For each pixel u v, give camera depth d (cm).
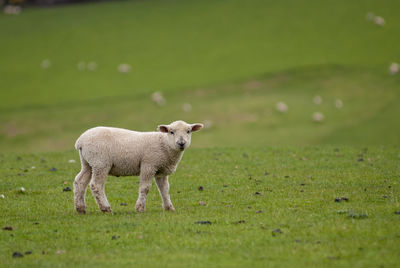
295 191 2583
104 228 1920
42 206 2398
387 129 8162
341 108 9544
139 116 9662
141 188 2189
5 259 1620
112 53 14762
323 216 2027
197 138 8362
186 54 14338
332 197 2392
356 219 1956
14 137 8838
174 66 13350
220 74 12338
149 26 17062
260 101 10156
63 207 2381
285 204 2288
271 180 2912
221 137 8362
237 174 3122
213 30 16212
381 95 10056
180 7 18875
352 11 16225
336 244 1681
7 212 2281
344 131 8275
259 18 16825
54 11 19400
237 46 14600
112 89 11675
